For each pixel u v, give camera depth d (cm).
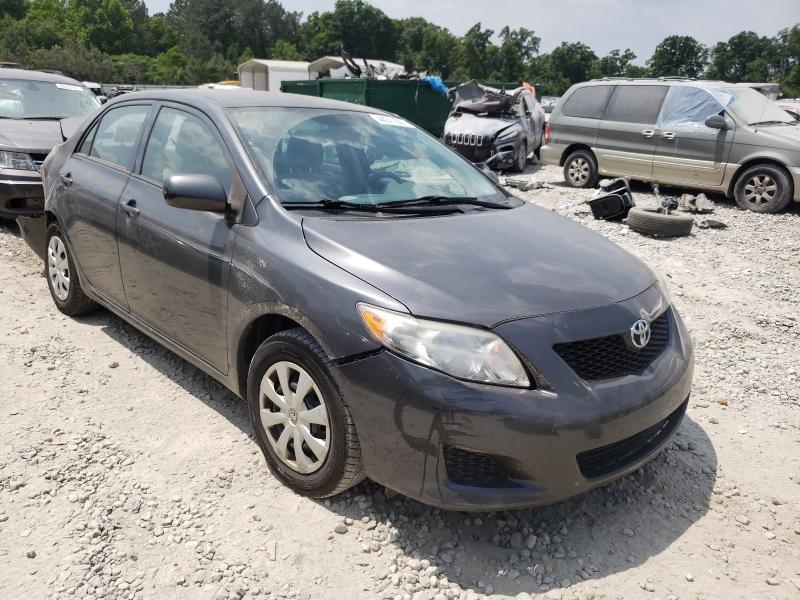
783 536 291
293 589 248
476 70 14500
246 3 14875
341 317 262
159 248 359
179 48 13238
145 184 386
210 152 350
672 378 283
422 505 295
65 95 865
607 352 265
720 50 14725
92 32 11344
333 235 292
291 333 284
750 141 988
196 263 333
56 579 247
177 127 381
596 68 15650
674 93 1078
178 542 269
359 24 13562
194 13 14875
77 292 471
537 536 282
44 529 272
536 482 247
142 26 13000
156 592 244
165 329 374
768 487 327
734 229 884
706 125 1023
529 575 260
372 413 255
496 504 246
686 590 257
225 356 329
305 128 368
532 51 16238
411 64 14138
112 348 443
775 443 368
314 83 1727
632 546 280
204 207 313
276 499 296
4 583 244
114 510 286
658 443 288
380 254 278
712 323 541
